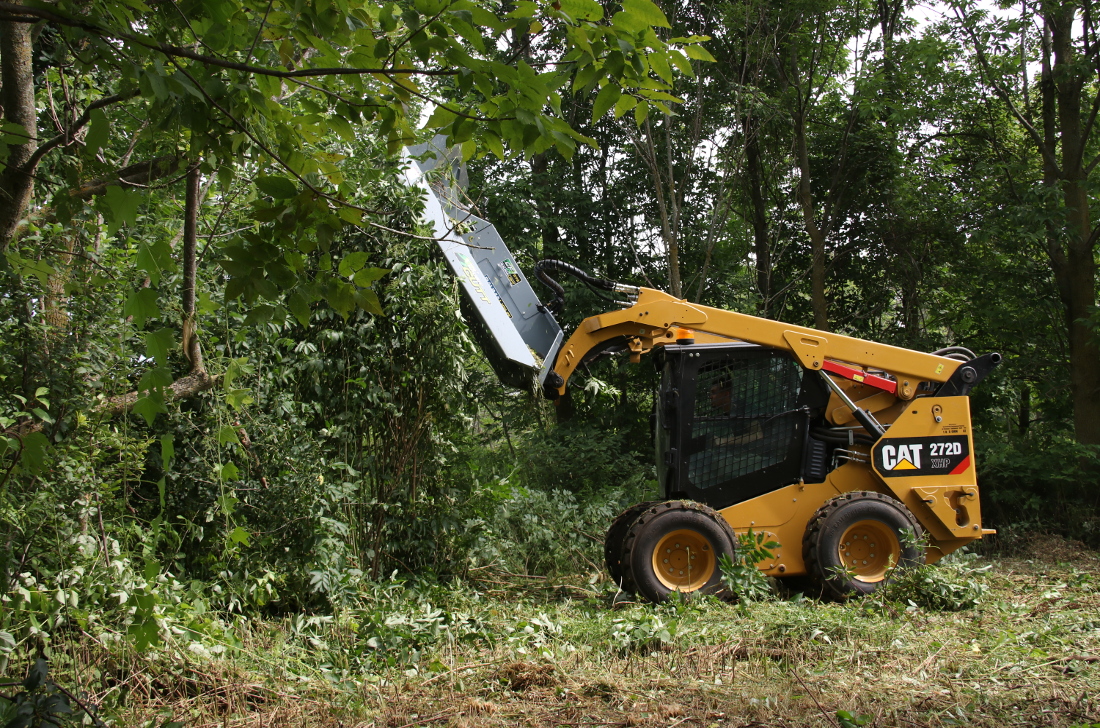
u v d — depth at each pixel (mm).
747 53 12586
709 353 6312
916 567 5898
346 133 2422
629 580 5707
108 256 4426
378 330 5984
